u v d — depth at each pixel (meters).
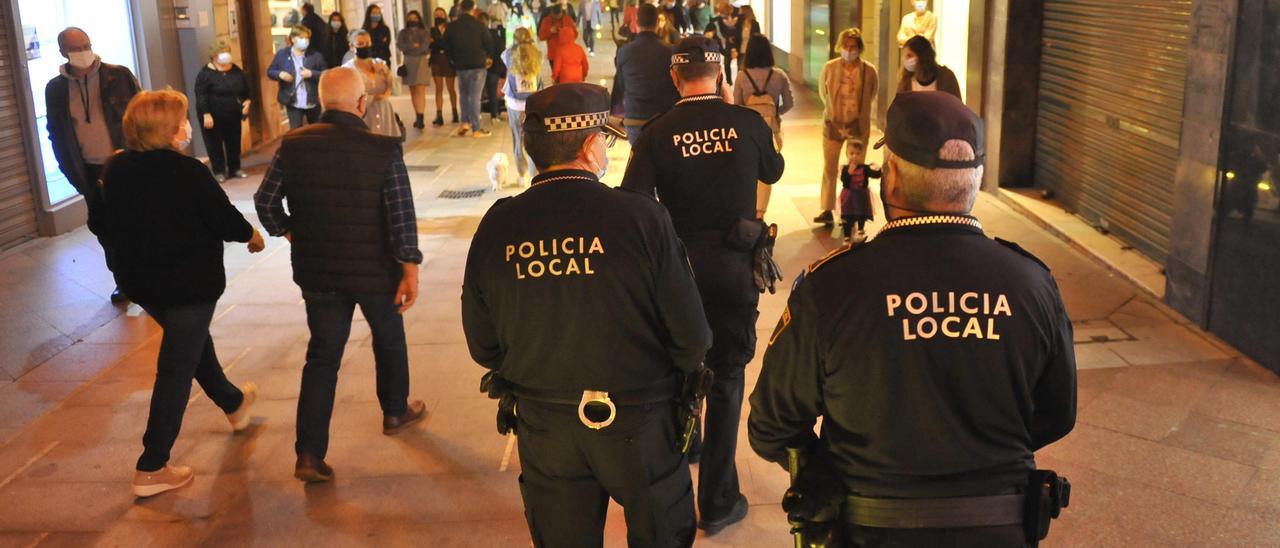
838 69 8.45
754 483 4.56
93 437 5.25
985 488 2.26
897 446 2.24
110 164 4.45
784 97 8.43
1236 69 5.72
